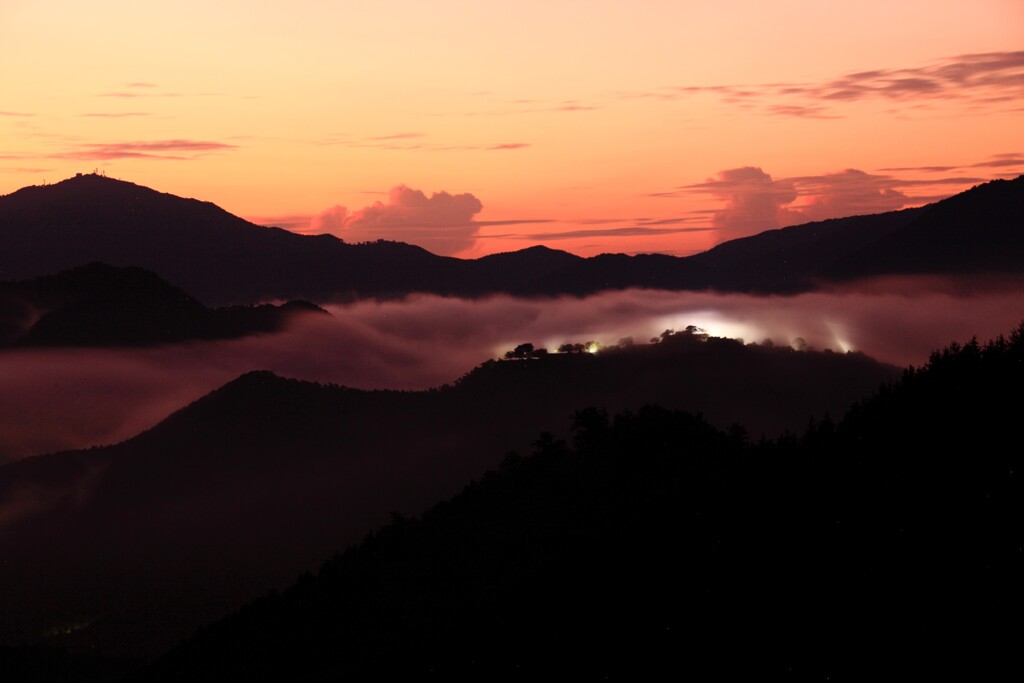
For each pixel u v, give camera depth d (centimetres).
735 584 8775
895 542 8244
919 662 6888
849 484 9512
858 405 11306
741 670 7644
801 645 7588
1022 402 9606
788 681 7306
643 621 8881
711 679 7706
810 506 9412
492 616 10212
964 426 9606
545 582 10406
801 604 8050
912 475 9106
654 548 10038
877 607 7606
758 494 10175
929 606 7362
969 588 7394
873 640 7281
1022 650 6650
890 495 8956
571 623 9388
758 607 8300
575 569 10394
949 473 8900
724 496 10519
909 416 10244
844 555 8425
